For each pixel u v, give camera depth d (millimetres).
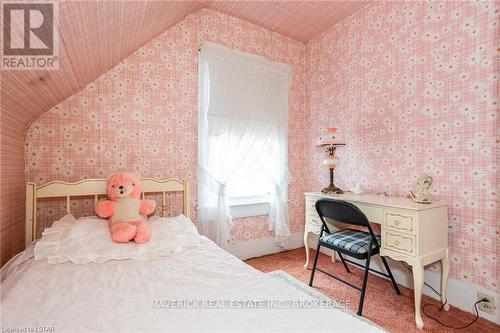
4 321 851
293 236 3100
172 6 1893
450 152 1886
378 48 2381
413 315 1743
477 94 1748
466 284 1791
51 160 1909
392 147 2268
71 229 1534
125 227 1565
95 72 1896
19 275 1223
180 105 2414
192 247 1650
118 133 2145
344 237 2023
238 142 2643
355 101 2592
